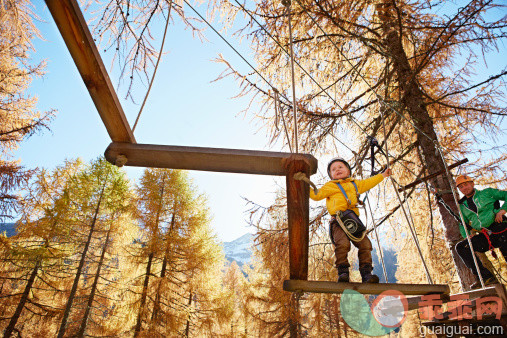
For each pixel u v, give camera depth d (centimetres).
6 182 988
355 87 651
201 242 1493
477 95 538
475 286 337
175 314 1355
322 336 1208
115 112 182
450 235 433
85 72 167
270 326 1120
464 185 363
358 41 592
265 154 191
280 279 593
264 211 574
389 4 504
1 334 1311
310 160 191
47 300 1479
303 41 560
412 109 531
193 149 192
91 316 1397
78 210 1475
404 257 704
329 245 605
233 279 2741
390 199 672
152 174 1559
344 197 289
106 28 403
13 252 1204
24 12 697
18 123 1038
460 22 476
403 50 563
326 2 492
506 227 322
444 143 584
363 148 603
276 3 545
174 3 431
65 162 1708
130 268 1470
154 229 1442
